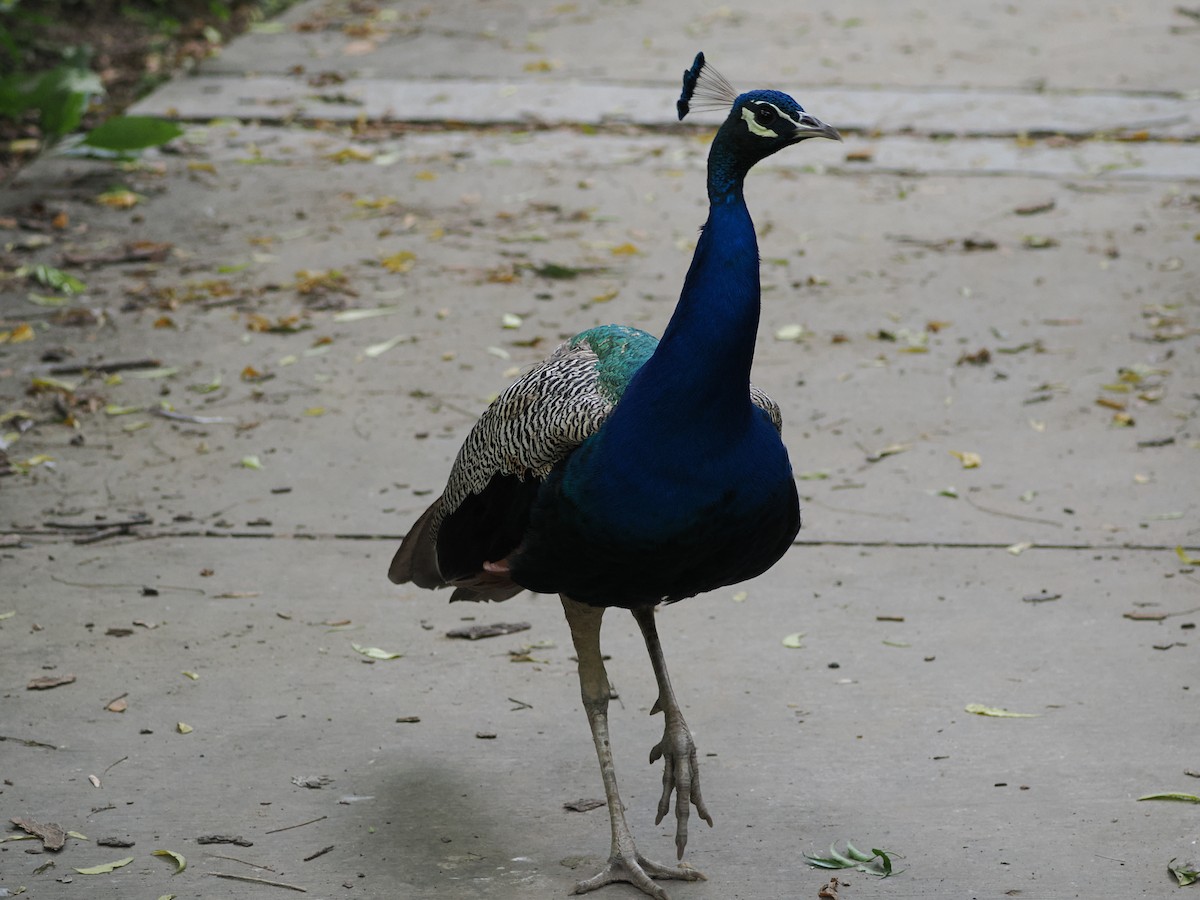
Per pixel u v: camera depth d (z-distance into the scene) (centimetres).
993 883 502
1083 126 1414
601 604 511
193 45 1702
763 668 650
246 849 527
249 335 1022
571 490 488
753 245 480
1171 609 687
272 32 1761
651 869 510
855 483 822
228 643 669
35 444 866
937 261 1143
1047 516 779
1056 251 1154
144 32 1734
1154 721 600
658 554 486
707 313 471
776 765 578
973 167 1331
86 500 802
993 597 704
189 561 742
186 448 863
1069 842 524
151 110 1476
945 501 799
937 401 920
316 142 1408
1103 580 715
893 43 1688
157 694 628
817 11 1830
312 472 835
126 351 991
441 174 1330
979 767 573
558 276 1117
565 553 496
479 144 1402
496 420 529
